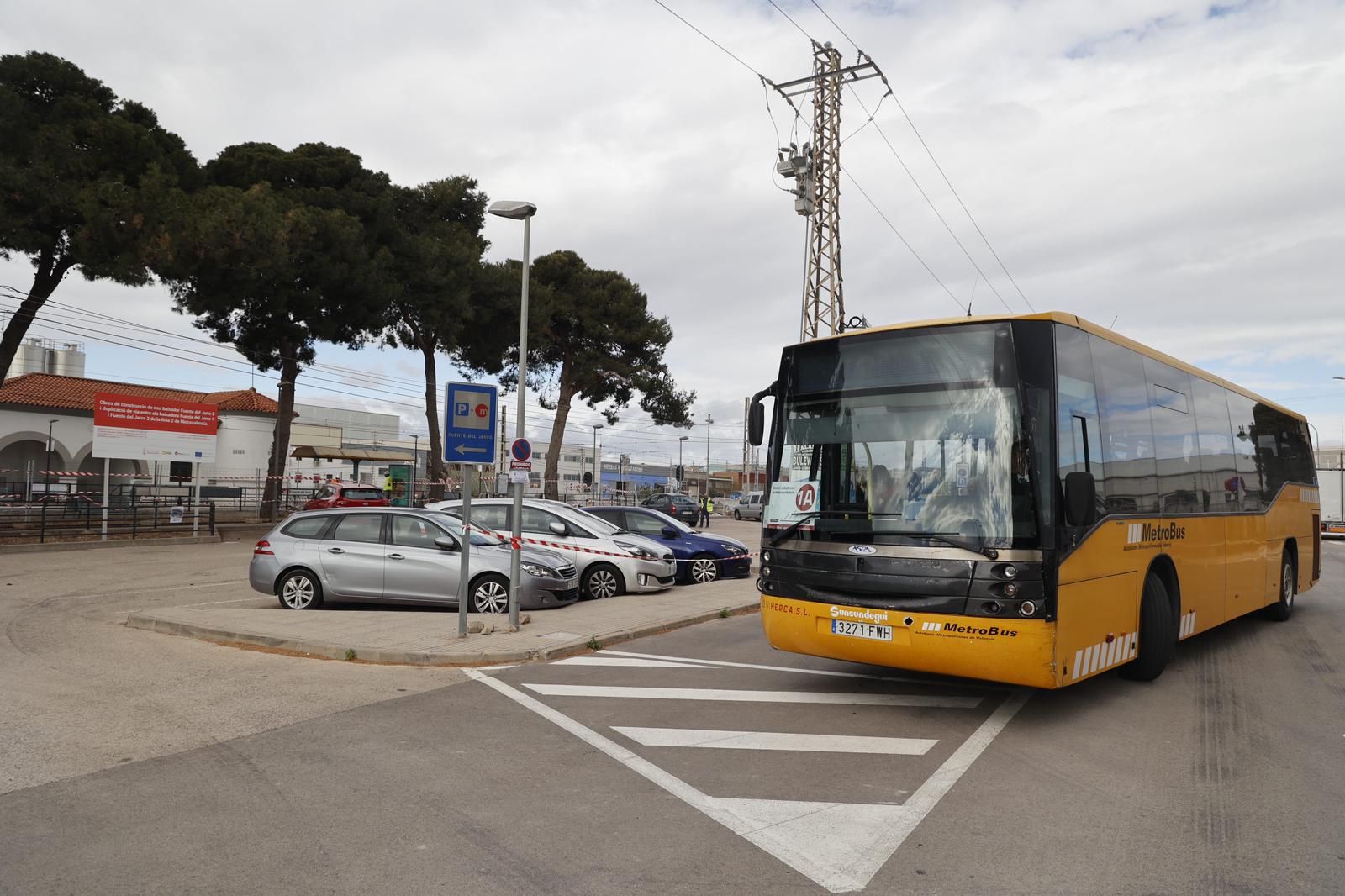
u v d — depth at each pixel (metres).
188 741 6.16
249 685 7.95
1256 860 4.29
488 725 6.68
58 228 23.73
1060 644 6.37
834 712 7.21
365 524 12.38
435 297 34.38
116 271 23.61
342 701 7.41
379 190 33.56
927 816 4.86
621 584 14.26
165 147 26.86
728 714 7.10
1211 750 6.24
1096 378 7.46
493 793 5.16
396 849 4.30
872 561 6.88
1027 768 5.77
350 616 11.22
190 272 25.83
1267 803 5.13
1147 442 8.41
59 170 23.16
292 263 28.92
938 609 6.53
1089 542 6.93
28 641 10.00
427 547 12.12
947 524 6.62
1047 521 6.38
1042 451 6.52
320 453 42.19
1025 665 6.28
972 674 6.50
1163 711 7.38
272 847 4.31
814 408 7.58
